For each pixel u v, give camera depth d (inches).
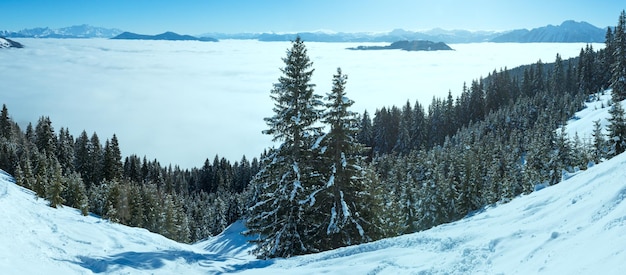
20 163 2842.0
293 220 804.0
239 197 3427.7
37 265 530.0
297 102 785.6
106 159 3105.3
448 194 1950.1
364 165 881.5
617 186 461.1
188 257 716.0
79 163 3260.3
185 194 4849.9
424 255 502.9
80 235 797.9
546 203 593.3
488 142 3590.1
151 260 657.6
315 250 811.4
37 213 916.6
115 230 974.4
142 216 2330.2
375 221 895.7
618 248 294.4
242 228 2571.4
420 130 5344.5
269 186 829.2
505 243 451.5
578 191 561.3
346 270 505.4
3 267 482.3
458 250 482.3
